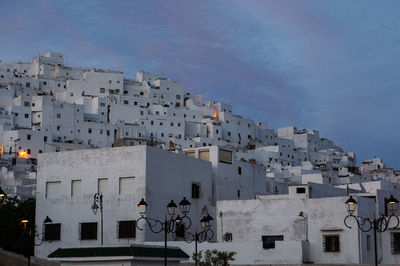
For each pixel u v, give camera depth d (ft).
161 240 208.03
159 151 213.66
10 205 236.63
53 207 219.00
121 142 453.17
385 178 566.77
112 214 208.54
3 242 219.00
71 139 587.68
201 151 252.01
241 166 261.65
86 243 210.59
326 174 532.32
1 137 544.62
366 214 193.26
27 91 641.40
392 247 191.62
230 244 187.52
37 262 168.86
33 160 527.81
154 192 208.44
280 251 183.21
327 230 190.70
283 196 225.15
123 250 129.59
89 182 214.69
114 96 645.92
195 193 228.84
